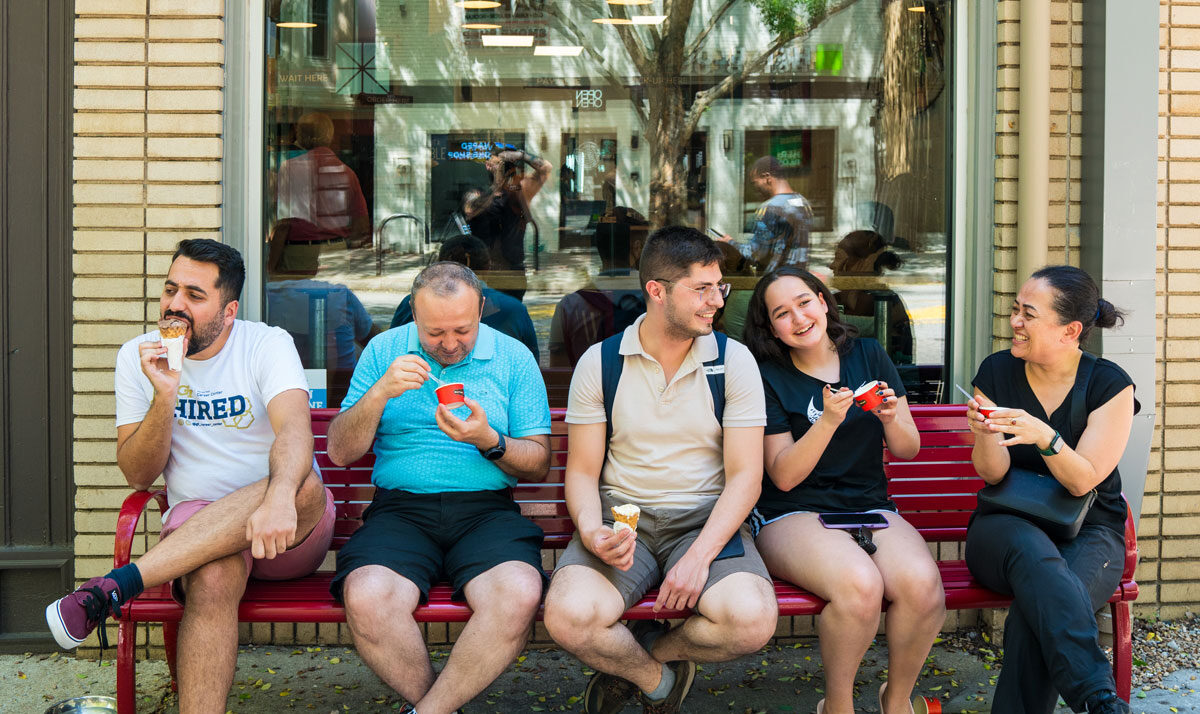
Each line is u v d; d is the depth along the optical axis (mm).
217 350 3262
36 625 4059
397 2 4105
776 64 4277
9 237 3945
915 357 4246
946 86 4129
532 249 4277
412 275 4195
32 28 3908
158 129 3799
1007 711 3029
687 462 3289
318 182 4102
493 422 3342
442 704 2914
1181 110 4023
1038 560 2996
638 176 4305
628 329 3361
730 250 4355
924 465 3764
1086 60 3918
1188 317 4082
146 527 3865
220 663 2949
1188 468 4133
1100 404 3229
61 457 4008
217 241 3469
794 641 4133
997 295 4031
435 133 4195
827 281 4328
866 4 4223
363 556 3074
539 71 4227
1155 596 4188
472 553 3123
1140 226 3873
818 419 3369
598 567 3119
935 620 3062
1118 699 2793
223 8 3799
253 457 3293
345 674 3842
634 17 4230
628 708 3594
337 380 4156
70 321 3973
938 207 4188
